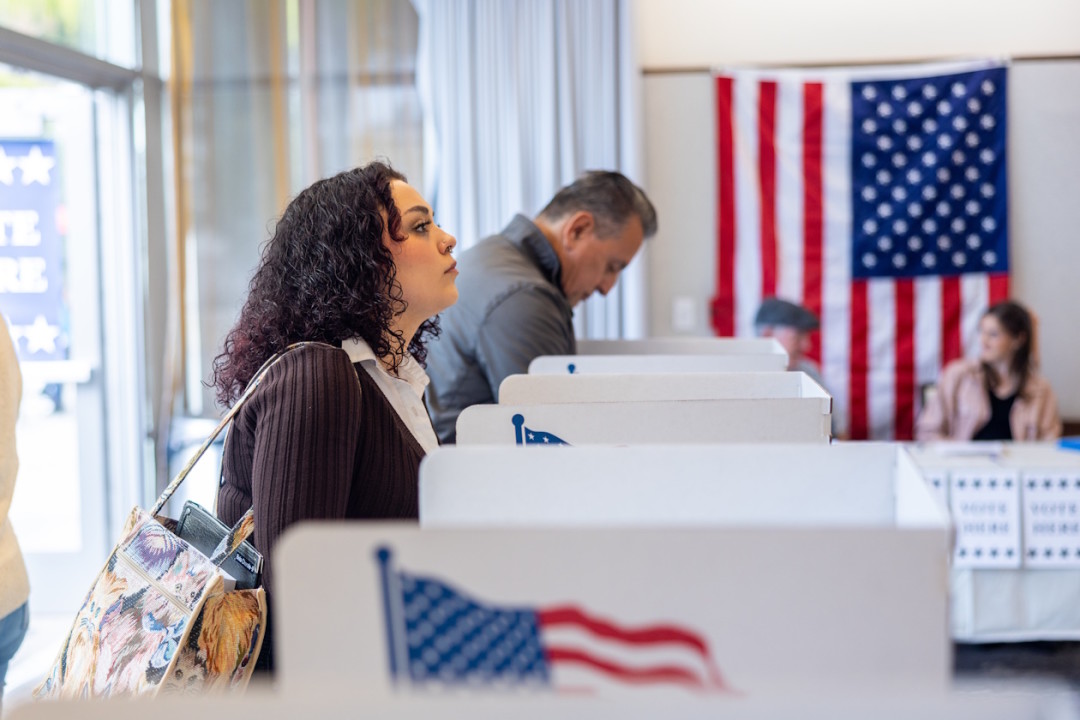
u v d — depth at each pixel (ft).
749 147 13.23
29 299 11.10
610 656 1.73
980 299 13.05
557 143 12.33
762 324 12.10
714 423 3.87
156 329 11.74
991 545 10.03
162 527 3.52
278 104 12.11
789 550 1.72
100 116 11.40
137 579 3.44
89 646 3.43
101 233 11.48
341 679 1.74
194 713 1.40
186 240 11.84
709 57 13.26
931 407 12.41
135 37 11.44
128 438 11.57
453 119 12.29
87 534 11.50
